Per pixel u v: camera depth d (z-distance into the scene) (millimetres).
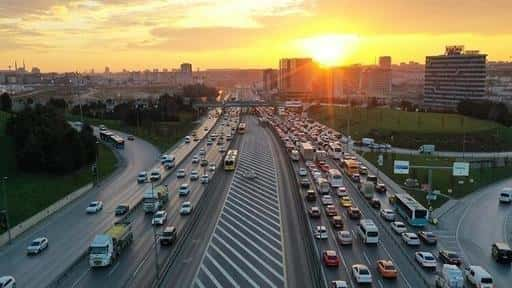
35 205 73125
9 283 44219
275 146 145250
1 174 88438
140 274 47562
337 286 42656
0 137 105250
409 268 50000
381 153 120312
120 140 136625
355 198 82062
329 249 56000
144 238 59594
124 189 88812
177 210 73125
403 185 89812
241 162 116250
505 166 109500
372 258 53000
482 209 75312
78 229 64875
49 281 47219
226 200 78875
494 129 146375
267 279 46500
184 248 55531
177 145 147125
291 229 63156
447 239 60656
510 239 61125
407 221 67312
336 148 123188
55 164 92000
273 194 83312
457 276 43219
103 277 46969
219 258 52281
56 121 107000
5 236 59969
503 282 47469
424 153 118750
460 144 132375
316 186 90250
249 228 63469
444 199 80625
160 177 97375
